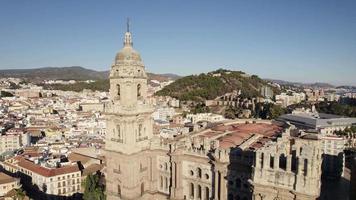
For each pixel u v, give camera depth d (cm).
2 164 19888
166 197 10494
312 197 6212
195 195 9781
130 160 10206
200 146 10038
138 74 10475
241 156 8450
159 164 10806
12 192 15100
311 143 7525
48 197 15912
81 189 16938
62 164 17575
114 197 10750
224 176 8762
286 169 6594
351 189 7650
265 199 6838
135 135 10312
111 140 10631
